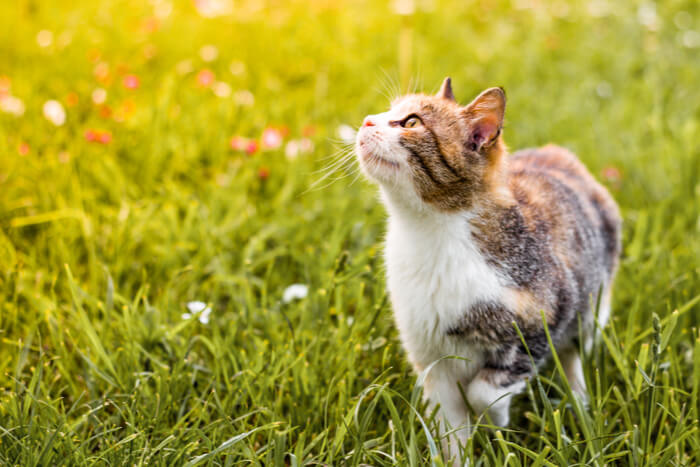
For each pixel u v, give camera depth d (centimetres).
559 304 119
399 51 220
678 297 132
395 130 116
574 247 123
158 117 163
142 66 201
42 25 229
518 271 117
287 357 123
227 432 118
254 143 156
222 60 211
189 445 112
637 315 133
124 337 127
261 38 228
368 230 146
